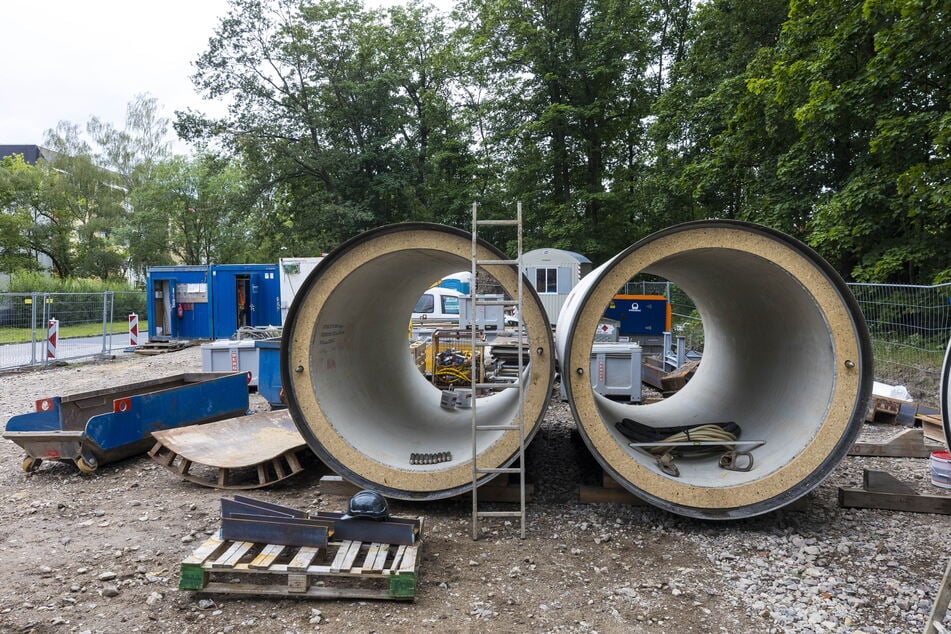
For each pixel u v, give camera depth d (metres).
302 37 32.75
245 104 33.06
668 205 24.39
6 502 5.70
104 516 5.34
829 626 3.55
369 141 34.16
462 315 13.83
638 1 28.45
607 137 29.92
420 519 4.52
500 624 3.58
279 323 19.12
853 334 4.92
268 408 9.67
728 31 20.64
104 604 3.79
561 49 28.58
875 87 13.72
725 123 19.50
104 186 50.97
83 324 19.16
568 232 28.20
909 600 3.85
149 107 52.69
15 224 46.50
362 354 7.02
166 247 48.50
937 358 9.33
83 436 6.34
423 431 6.92
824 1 14.98
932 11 12.34
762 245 5.00
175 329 19.86
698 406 8.06
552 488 6.11
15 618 3.60
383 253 5.30
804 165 16.19
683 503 5.03
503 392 8.71
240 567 3.81
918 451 7.18
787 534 4.95
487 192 35.19
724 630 3.53
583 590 4.00
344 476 5.39
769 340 6.51
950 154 12.96
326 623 3.58
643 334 15.13
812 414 5.21
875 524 5.16
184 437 6.44
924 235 13.80
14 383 13.10
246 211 34.41
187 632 3.48
